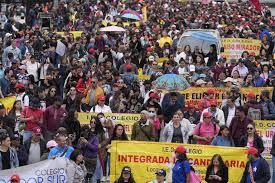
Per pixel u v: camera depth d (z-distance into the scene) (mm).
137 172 31156
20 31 62594
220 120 35438
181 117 33125
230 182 31188
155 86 39438
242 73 46906
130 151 31141
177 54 53250
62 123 32406
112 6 88812
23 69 44656
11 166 28797
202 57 48906
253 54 52844
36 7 80750
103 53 52250
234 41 59719
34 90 39812
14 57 50750
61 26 77500
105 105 37938
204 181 31281
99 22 70125
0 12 76312
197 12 93750
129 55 52250
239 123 33156
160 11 91250
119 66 51781
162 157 31156
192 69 46031
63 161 28562
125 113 36781
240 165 31141
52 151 29047
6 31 64000
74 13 82625
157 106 35562
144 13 84750
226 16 86438
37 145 30391
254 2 90375
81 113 36500
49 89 38594
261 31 70750
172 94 36094
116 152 31109
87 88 39156
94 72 44219
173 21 76562
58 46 52344
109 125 32469
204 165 31250
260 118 37125
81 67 43438
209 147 31234
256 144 32656
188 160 29922
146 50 53438
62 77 43938
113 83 41531
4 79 42594
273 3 127625
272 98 39469
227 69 47656
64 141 29016
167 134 33031
